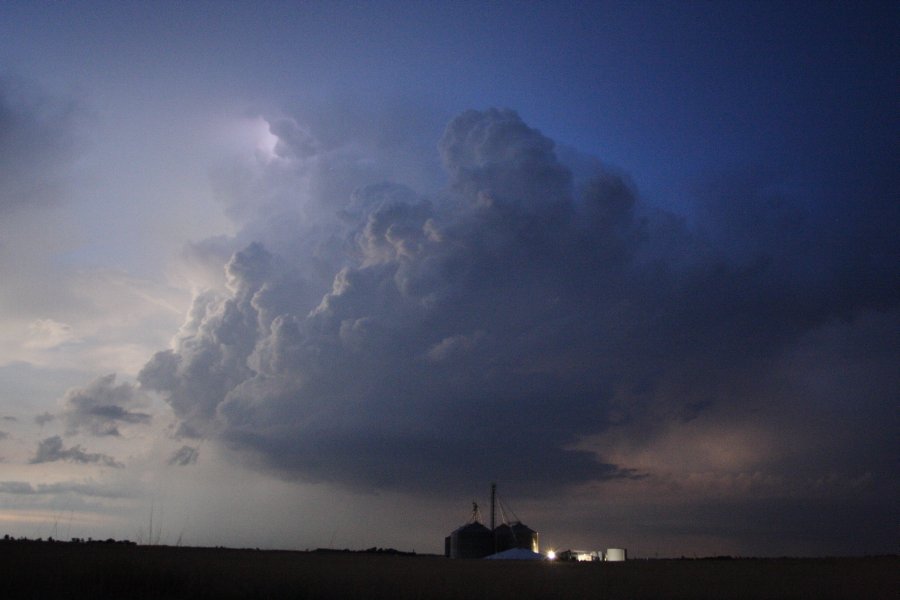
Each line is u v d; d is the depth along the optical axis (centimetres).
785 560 9312
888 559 9550
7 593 3559
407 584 4397
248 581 4184
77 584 3809
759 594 4388
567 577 5331
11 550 5447
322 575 4644
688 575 5716
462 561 8581
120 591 3822
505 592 4247
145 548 7706
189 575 4222
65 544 7288
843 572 6175
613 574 5756
